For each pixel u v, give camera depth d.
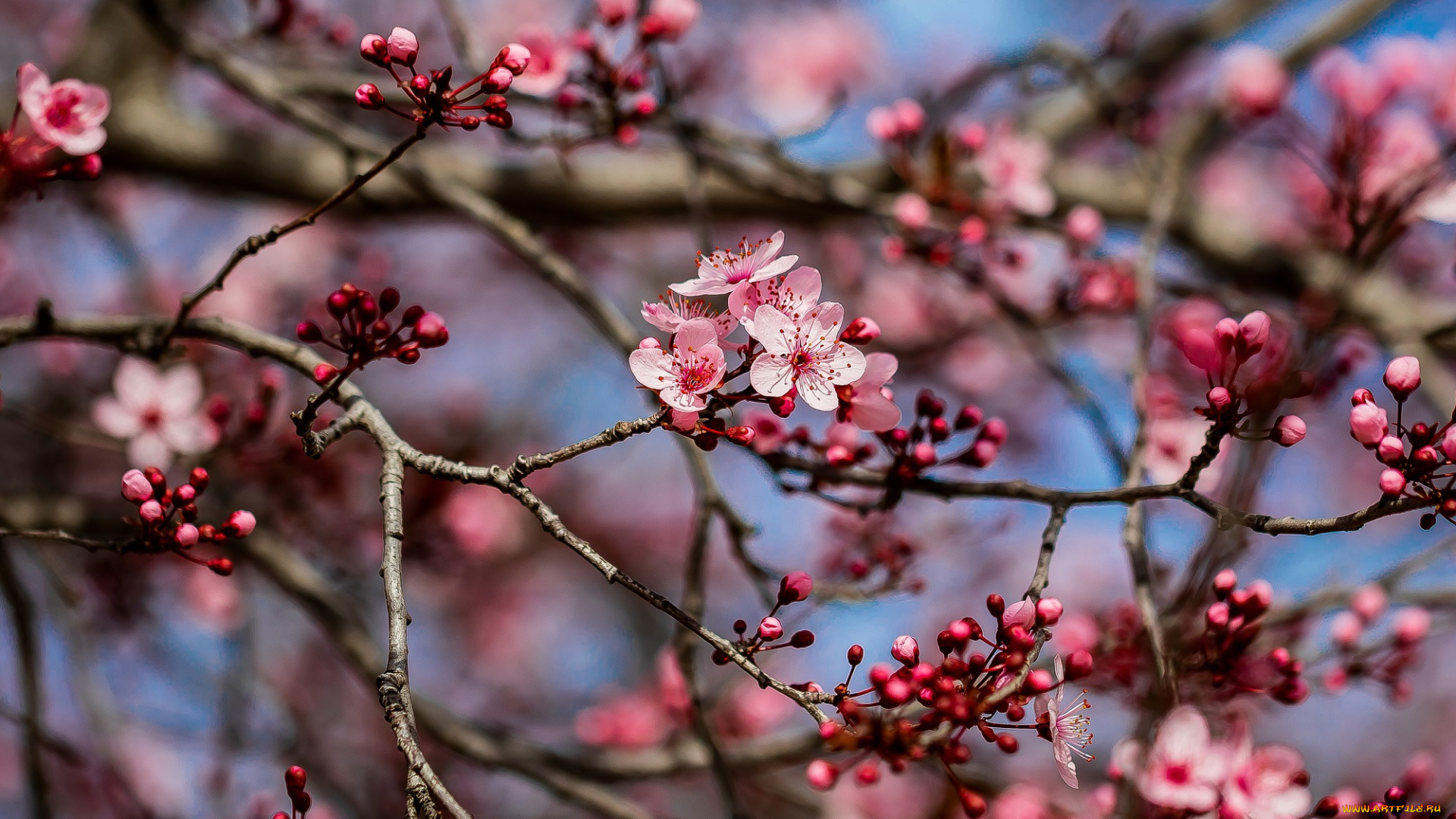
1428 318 6.28
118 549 3.02
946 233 5.25
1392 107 5.07
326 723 8.40
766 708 6.54
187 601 6.48
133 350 3.74
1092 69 5.62
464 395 9.40
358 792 7.88
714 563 10.12
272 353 3.61
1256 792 2.75
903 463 3.45
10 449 6.58
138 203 8.09
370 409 3.09
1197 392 4.56
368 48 2.72
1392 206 4.91
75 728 8.09
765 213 6.61
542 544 9.78
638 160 6.41
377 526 6.21
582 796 5.00
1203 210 7.13
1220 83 6.92
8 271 7.38
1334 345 4.30
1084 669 2.67
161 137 5.83
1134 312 5.33
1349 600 4.23
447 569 6.26
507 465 9.10
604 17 4.42
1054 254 7.27
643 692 7.16
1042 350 4.85
